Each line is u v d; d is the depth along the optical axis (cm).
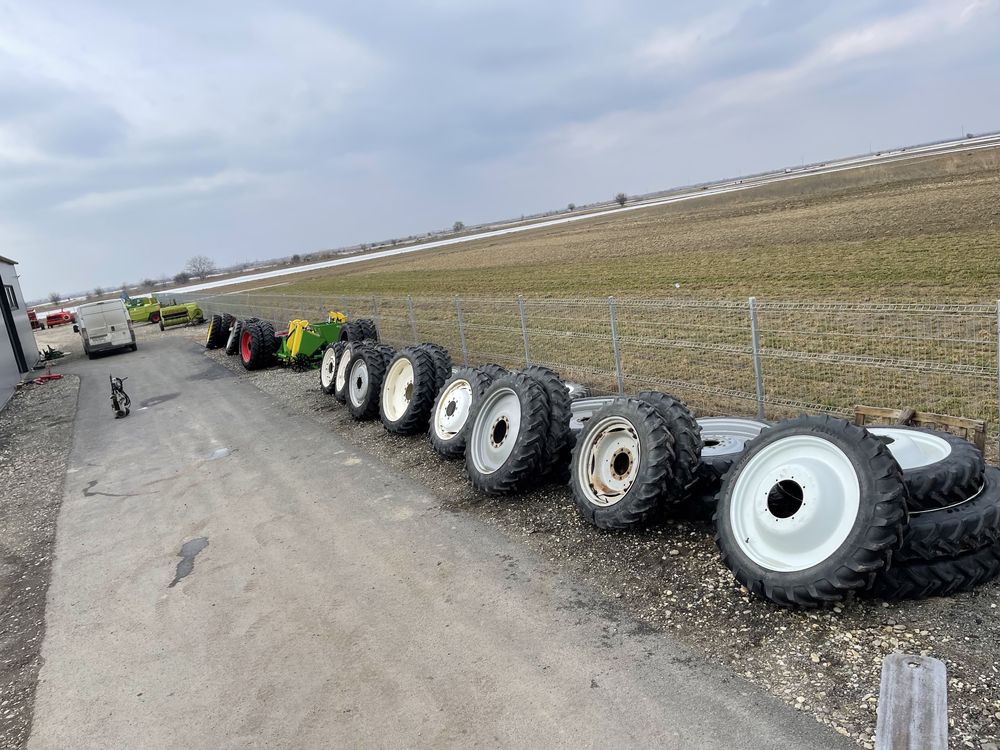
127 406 1237
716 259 2295
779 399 685
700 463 489
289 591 482
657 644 360
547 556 482
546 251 4406
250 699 365
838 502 362
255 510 657
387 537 553
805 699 302
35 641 462
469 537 532
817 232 2570
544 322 1407
